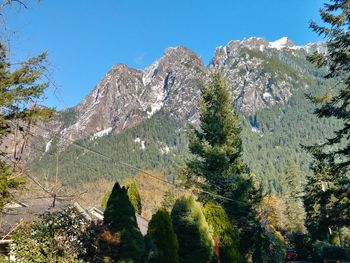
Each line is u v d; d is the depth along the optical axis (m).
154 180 78.38
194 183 33.50
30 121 12.16
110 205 16.02
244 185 32.97
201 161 33.84
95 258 14.97
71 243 14.60
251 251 30.42
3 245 15.81
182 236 20.09
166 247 17.64
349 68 17.42
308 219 52.28
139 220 32.94
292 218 82.25
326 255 40.34
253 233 31.31
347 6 17.06
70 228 14.89
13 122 12.03
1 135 11.99
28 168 12.34
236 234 24.67
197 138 35.00
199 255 19.91
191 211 20.64
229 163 34.16
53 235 14.41
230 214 32.06
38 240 14.12
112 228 15.54
